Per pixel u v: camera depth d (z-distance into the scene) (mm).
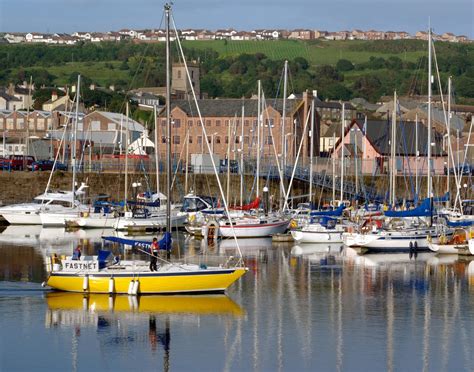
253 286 76875
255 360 55719
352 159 173375
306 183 154500
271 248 102688
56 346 57969
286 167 154250
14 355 56250
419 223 105562
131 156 162250
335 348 58250
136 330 61438
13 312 65438
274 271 84938
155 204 127812
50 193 131375
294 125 184750
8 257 91000
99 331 61125
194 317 64750
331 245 106125
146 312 65562
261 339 59906
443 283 79188
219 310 66938
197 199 136250
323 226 108562
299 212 125250
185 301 68750
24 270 82938
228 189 135125
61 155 191375
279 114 198125
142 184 151500
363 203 150750
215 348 58000
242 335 60781
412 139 170500
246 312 66812
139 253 93312
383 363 55500
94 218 122312
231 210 119875
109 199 145000
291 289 75688
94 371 53688
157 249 70125
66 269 70125
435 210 120250
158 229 119750
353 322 64625
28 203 130875
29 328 61594
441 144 179625
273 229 113875
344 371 54000
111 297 69250
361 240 99438
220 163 164250
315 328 62875
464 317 66312
